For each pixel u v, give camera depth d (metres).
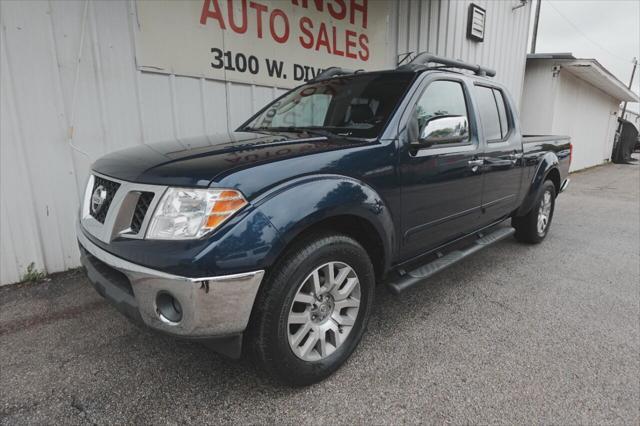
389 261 2.55
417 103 2.73
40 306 3.07
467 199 3.21
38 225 3.56
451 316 2.99
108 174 2.13
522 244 4.93
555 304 3.22
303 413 1.97
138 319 1.85
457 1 7.87
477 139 3.28
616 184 11.00
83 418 1.92
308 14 5.21
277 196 1.87
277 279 1.91
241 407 2.00
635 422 1.93
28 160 3.43
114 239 1.89
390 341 2.62
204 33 4.28
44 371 2.27
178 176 1.82
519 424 1.91
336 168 2.15
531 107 12.18
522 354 2.49
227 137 2.62
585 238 5.27
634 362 2.43
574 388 2.17
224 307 1.74
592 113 15.23
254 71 4.77
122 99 3.85
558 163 4.82
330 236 2.12
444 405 2.03
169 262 1.68
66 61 3.50
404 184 2.54
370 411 1.98
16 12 3.21
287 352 1.99
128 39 3.80
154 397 2.07
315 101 3.13
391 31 6.57
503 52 9.88
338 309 2.25
